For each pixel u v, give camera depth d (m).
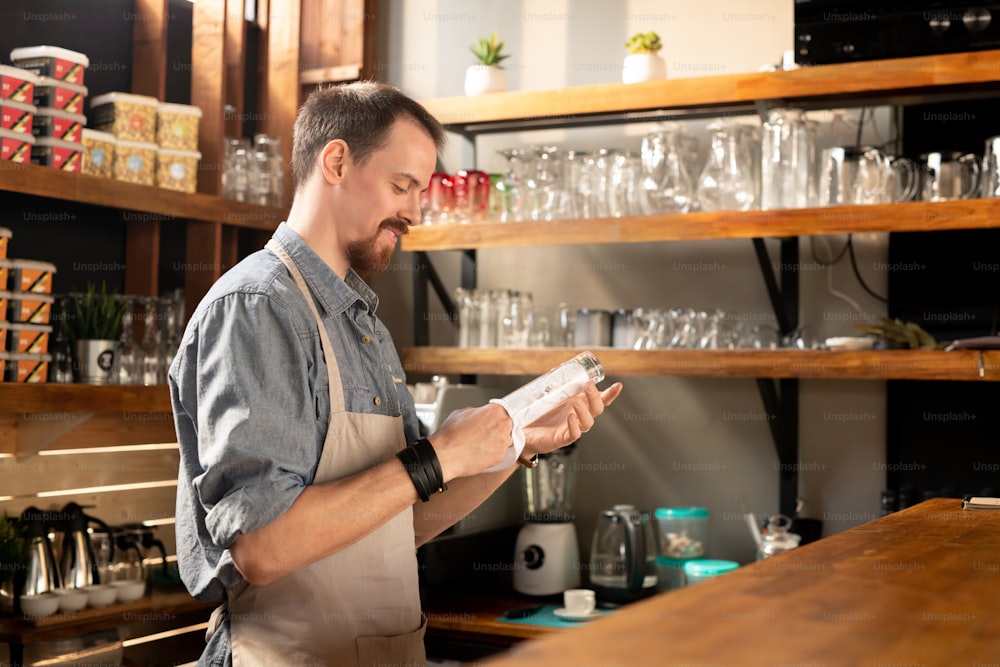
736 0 3.22
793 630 0.78
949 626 0.81
